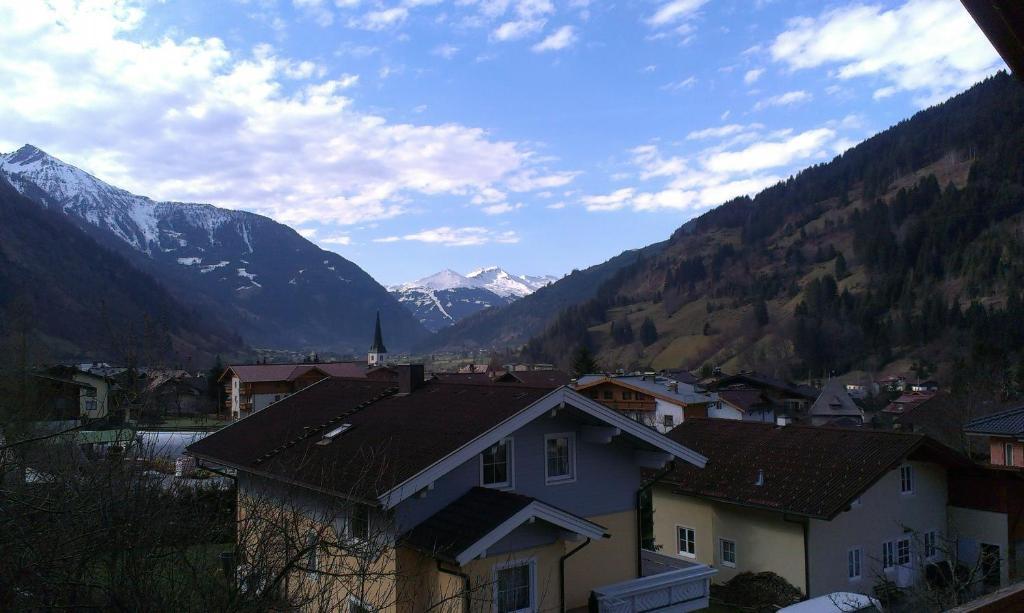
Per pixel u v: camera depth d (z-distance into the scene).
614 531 14.78
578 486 14.36
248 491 11.46
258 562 6.07
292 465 12.81
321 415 17.88
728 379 76.88
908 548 20.92
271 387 69.12
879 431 21.67
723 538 21.38
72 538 5.61
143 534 6.04
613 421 14.07
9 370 11.84
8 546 5.45
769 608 18.62
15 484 6.26
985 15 2.06
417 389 17.41
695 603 13.86
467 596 9.44
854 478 19.50
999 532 21.12
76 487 6.04
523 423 12.92
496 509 11.69
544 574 12.35
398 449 13.06
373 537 7.50
